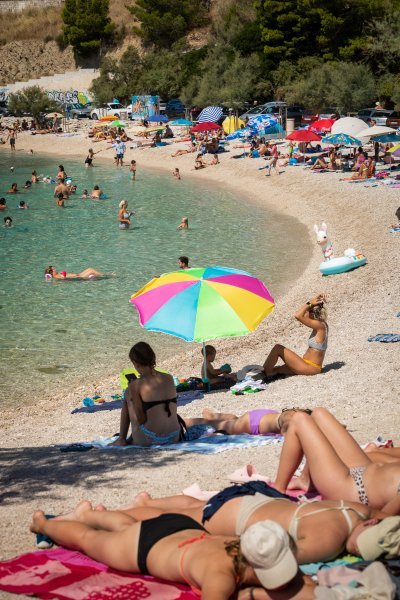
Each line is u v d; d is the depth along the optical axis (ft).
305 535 16.06
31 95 259.80
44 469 28.32
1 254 92.63
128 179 163.63
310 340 43.09
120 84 275.59
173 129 226.79
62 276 79.56
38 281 78.89
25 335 61.46
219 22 259.80
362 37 211.61
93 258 89.81
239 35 234.17
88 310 68.39
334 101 182.50
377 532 15.87
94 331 62.39
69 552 18.13
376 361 44.37
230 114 217.15
